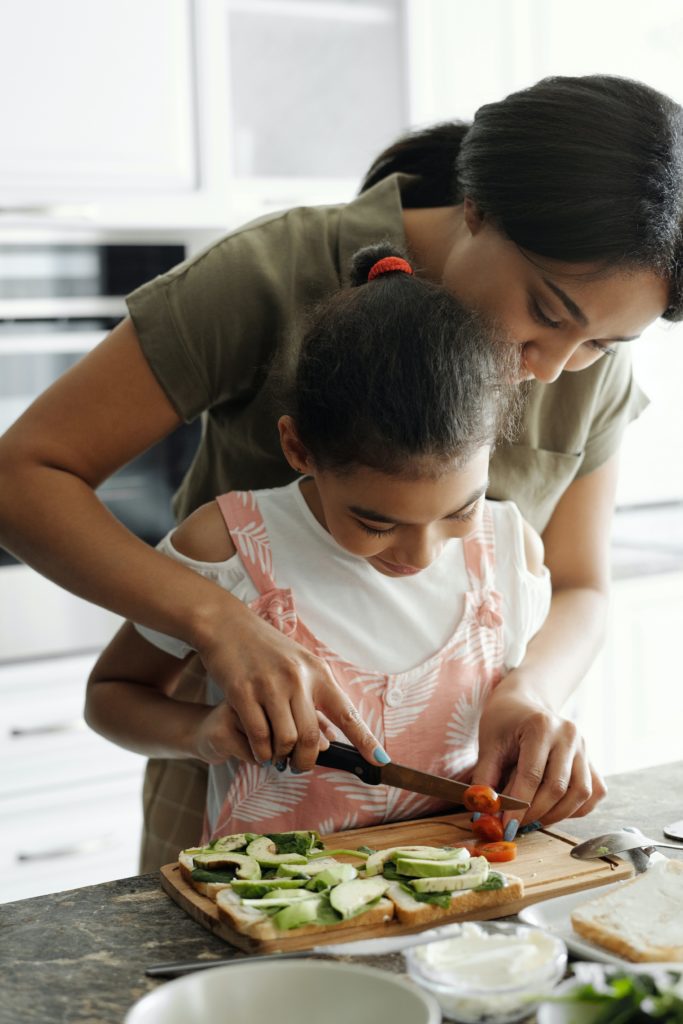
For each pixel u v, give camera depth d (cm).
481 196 110
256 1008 73
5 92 247
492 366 106
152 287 125
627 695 281
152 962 89
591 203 102
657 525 314
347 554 125
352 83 277
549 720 116
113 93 256
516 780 113
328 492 108
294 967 74
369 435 101
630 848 106
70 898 102
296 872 97
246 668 108
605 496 147
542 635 135
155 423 125
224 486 138
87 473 123
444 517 106
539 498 141
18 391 257
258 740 106
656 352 312
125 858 260
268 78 270
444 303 108
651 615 282
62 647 255
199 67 262
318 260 130
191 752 119
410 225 133
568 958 88
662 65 296
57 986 86
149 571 114
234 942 91
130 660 132
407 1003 71
